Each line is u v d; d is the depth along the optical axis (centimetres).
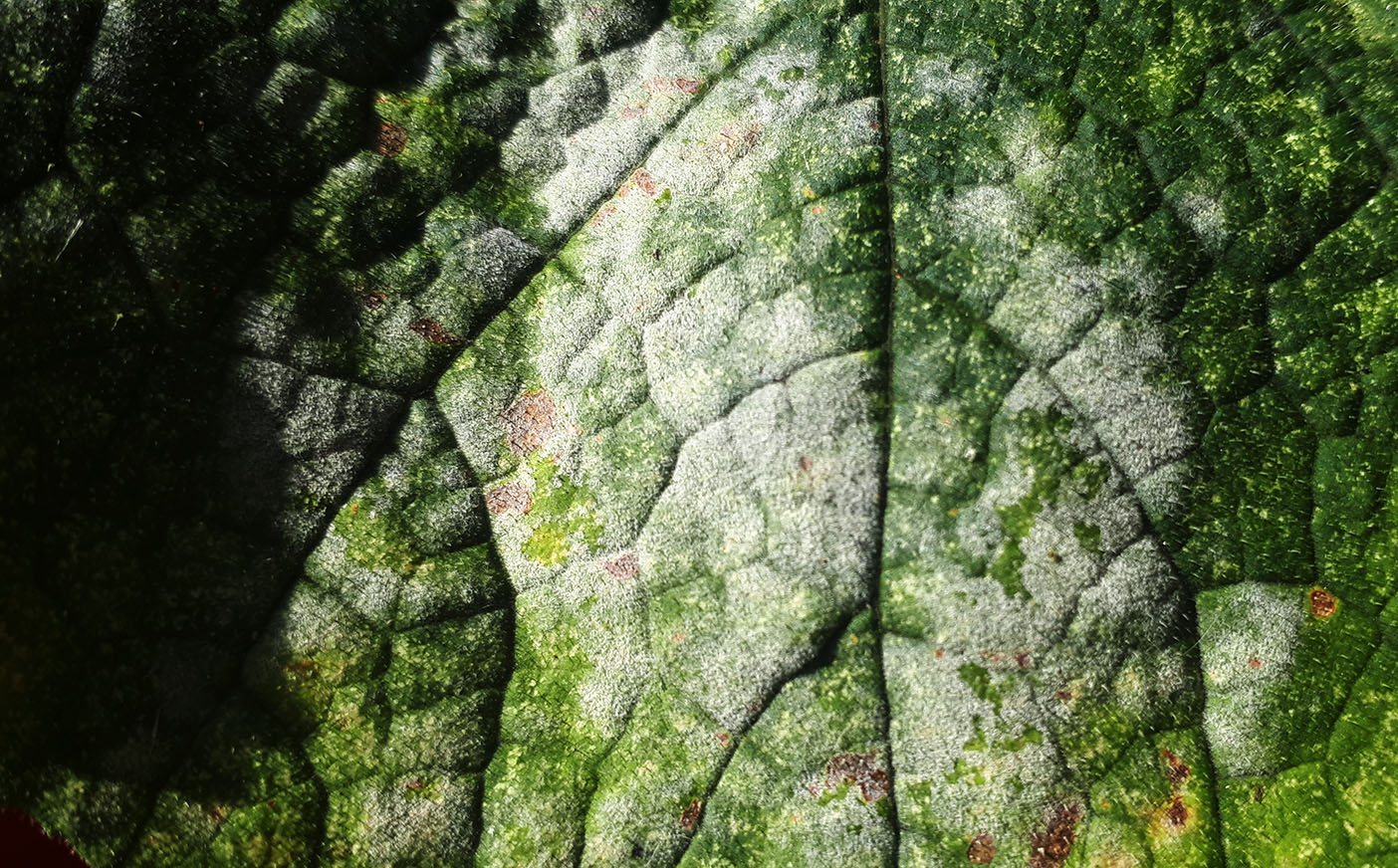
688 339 10
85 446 9
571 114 11
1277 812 9
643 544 10
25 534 9
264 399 10
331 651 10
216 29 10
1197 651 9
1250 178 10
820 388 10
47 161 9
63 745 9
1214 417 10
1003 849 9
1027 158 10
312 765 9
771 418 10
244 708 9
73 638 9
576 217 10
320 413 10
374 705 10
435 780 9
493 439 10
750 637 9
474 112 10
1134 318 10
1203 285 10
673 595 10
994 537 9
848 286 10
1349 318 10
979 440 9
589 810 9
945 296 10
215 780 9
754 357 10
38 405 9
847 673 9
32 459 9
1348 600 9
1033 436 9
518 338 10
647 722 9
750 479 10
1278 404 10
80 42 10
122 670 9
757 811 9
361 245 10
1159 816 9
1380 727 9
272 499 10
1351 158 10
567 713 10
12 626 9
